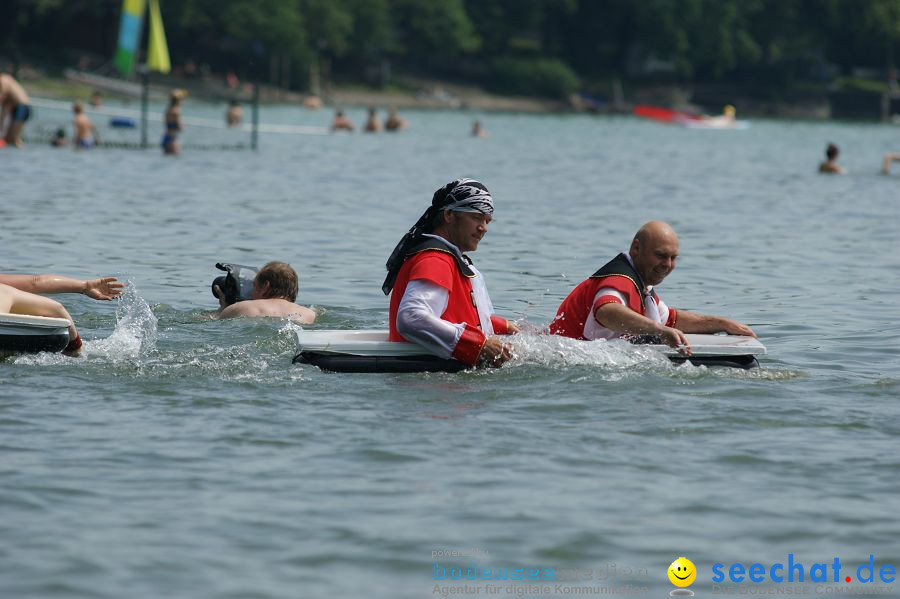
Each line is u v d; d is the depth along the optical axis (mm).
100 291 34688
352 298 47031
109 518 20812
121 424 26453
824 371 33938
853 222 81188
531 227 75188
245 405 28328
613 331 32969
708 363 32844
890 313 45188
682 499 22234
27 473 22969
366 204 87000
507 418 27500
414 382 30938
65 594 17797
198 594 17906
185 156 133750
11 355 32094
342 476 23188
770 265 59188
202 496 21969
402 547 19797
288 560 19219
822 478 23531
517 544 20016
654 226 32969
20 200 79812
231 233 67250
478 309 33000
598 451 25031
